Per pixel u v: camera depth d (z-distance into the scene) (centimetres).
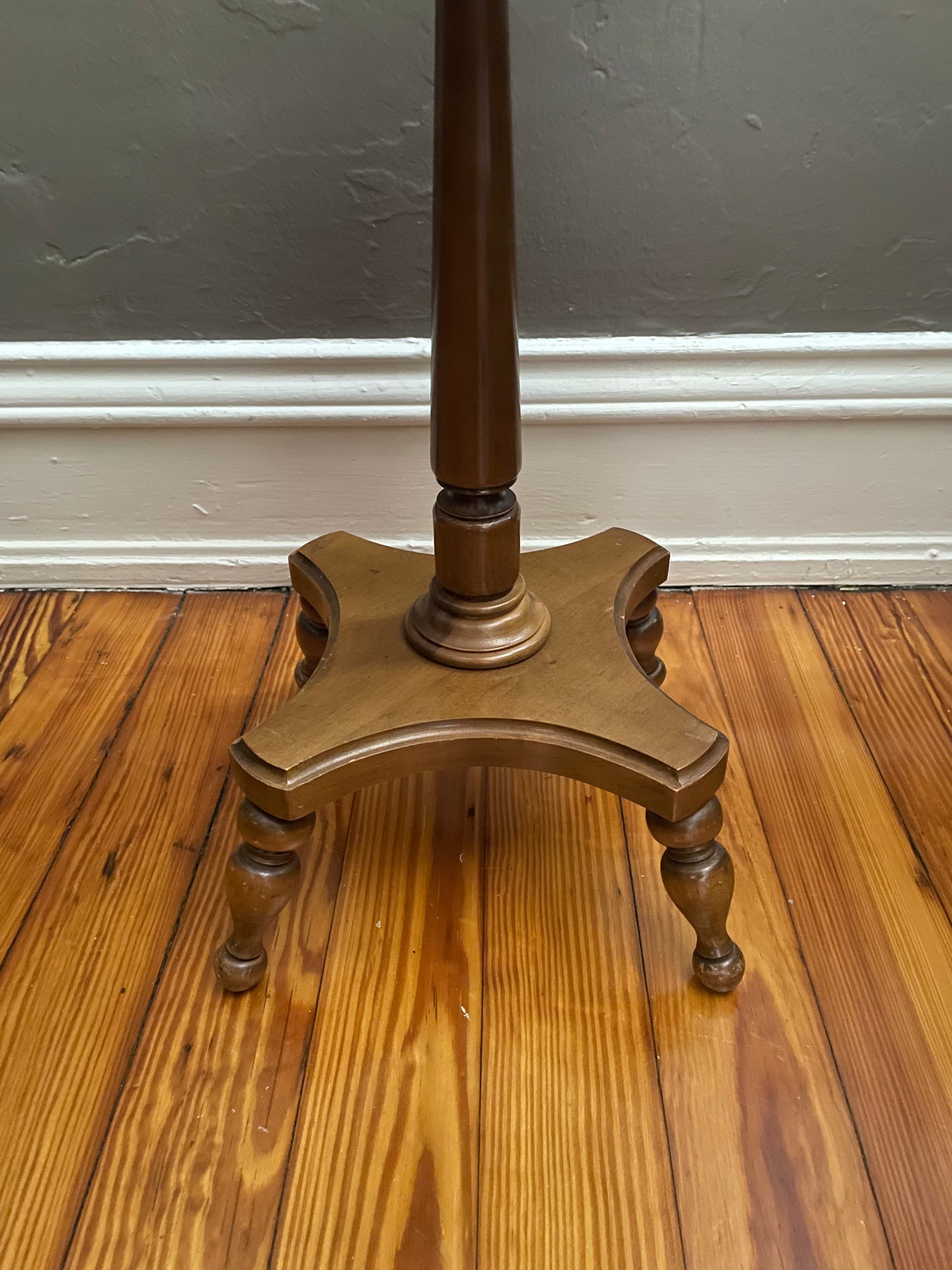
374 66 86
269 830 65
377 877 81
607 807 88
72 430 104
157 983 73
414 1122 64
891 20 84
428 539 112
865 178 92
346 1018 71
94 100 88
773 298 99
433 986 73
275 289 98
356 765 65
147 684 101
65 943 75
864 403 102
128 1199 61
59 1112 65
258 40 85
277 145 90
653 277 97
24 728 95
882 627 109
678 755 63
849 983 73
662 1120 64
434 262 60
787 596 114
